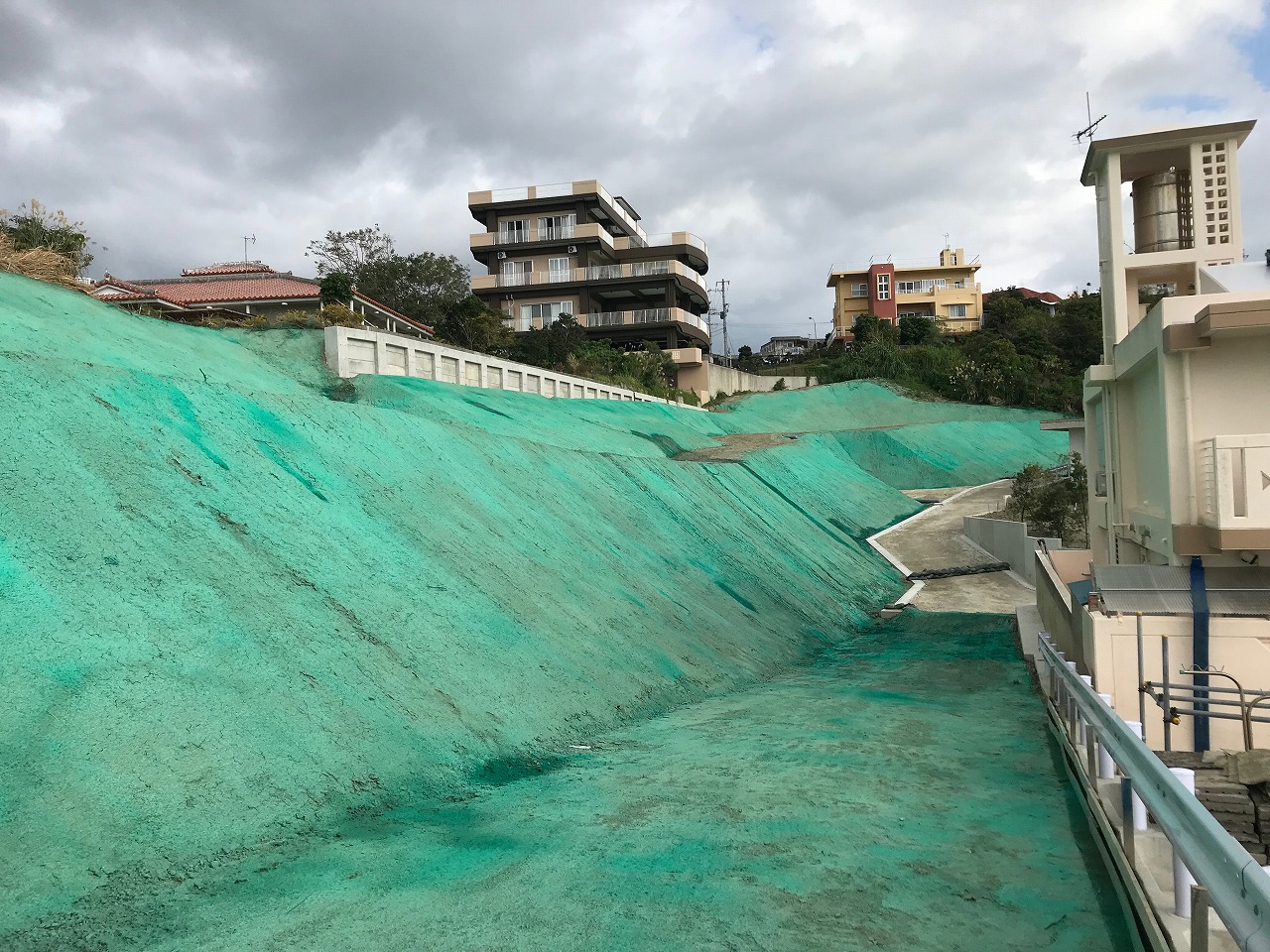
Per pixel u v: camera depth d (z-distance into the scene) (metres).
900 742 8.50
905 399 52.84
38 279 15.17
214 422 10.00
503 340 40.47
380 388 18.59
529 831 5.84
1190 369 8.43
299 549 8.62
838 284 80.62
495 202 54.06
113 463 7.94
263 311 30.84
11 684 5.15
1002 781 7.21
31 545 6.28
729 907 4.71
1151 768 4.16
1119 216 11.48
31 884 4.20
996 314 67.50
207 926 4.29
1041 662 11.45
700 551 16.97
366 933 4.30
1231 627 7.39
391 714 7.05
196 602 6.86
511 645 9.26
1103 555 13.53
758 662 12.98
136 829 4.81
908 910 4.75
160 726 5.53
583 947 4.25
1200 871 3.36
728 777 7.17
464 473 13.45
